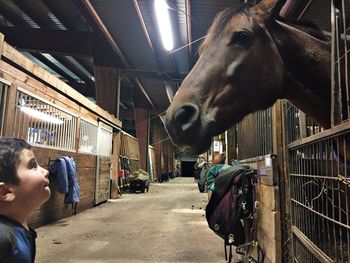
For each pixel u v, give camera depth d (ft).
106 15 19.95
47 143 14.82
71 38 26.05
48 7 22.86
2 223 2.64
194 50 25.14
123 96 46.14
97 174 22.97
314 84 4.48
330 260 4.30
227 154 18.13
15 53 11.36
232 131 18.26
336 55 4.12
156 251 10.80
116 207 22.18
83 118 19.83
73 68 35.55
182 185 50.24
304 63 4.42
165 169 74.69
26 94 12.48
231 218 8.35
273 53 4.34
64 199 17.15
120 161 34.83
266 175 8.08
